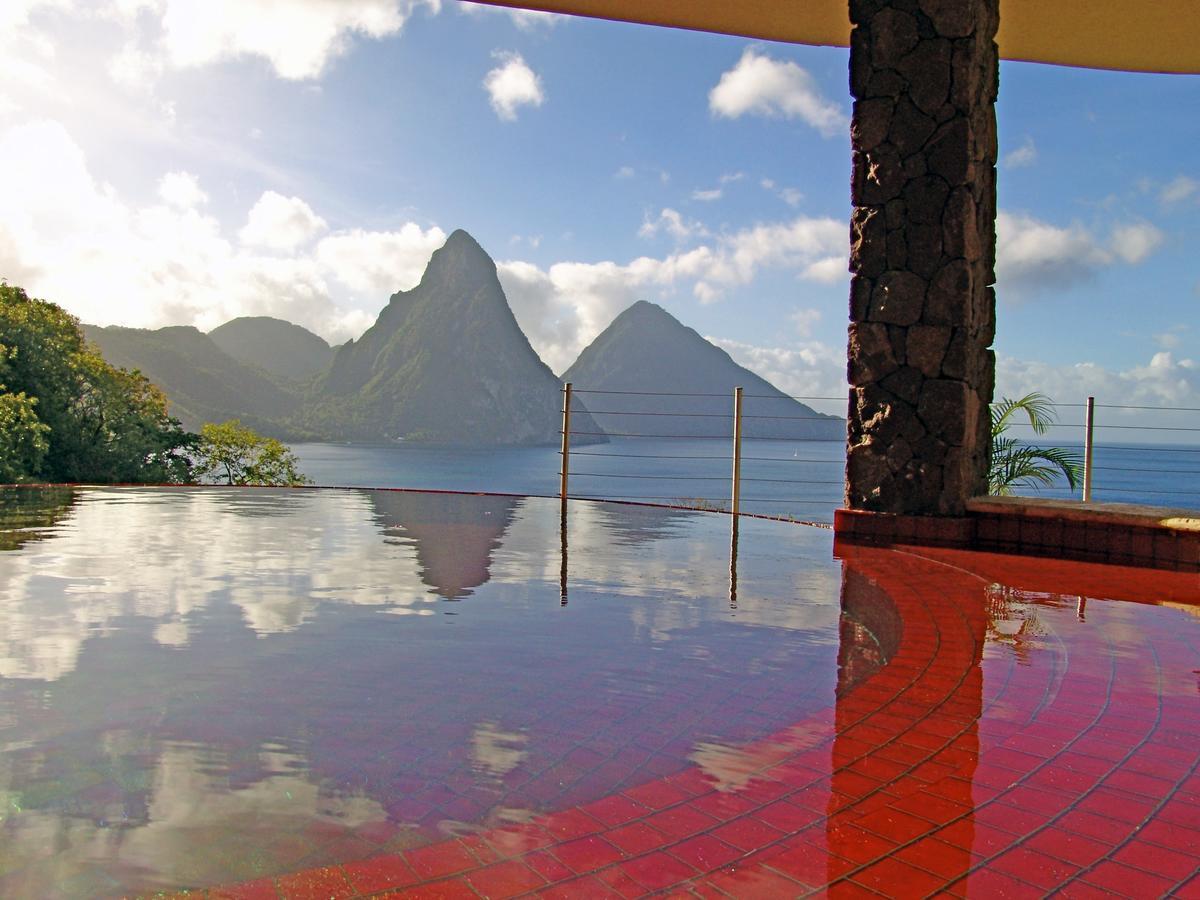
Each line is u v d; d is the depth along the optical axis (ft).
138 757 4.67
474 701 5.76
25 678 6.18
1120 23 19.40
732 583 10.67
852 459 15.51
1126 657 7.11
